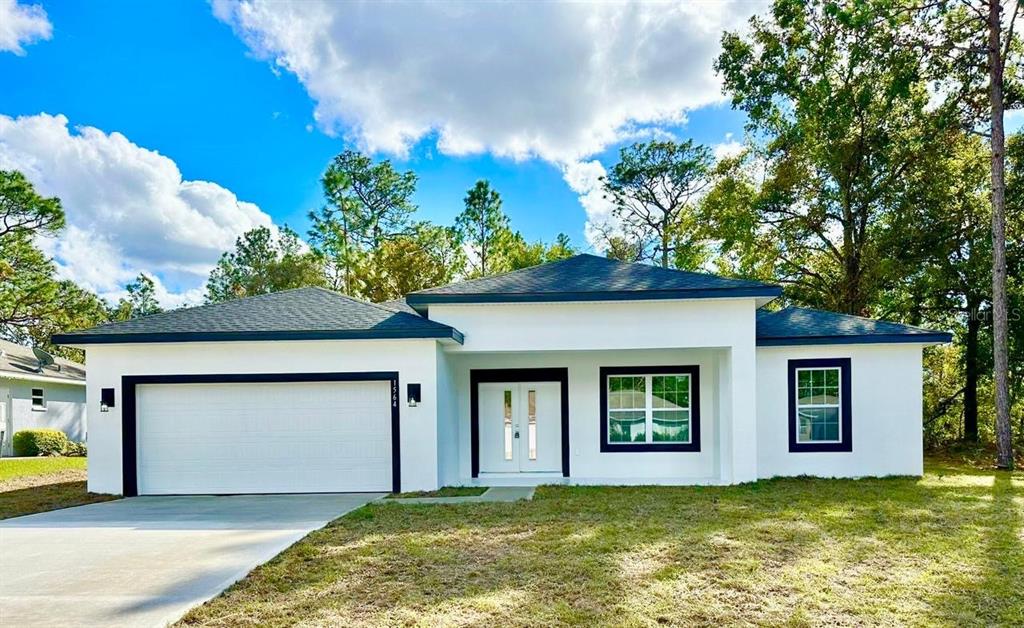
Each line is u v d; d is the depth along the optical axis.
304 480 11.36
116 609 4.98
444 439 11.95
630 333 11.72
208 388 11.51
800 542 6.90
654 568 5.96
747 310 11.57
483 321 11.96
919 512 8.52
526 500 9.88
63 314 25.92
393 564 6.16
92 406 11.47
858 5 17.41
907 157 21.14
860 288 22.06
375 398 11.41
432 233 37.50
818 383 12.44
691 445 12.98
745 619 4.71
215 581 5.68
